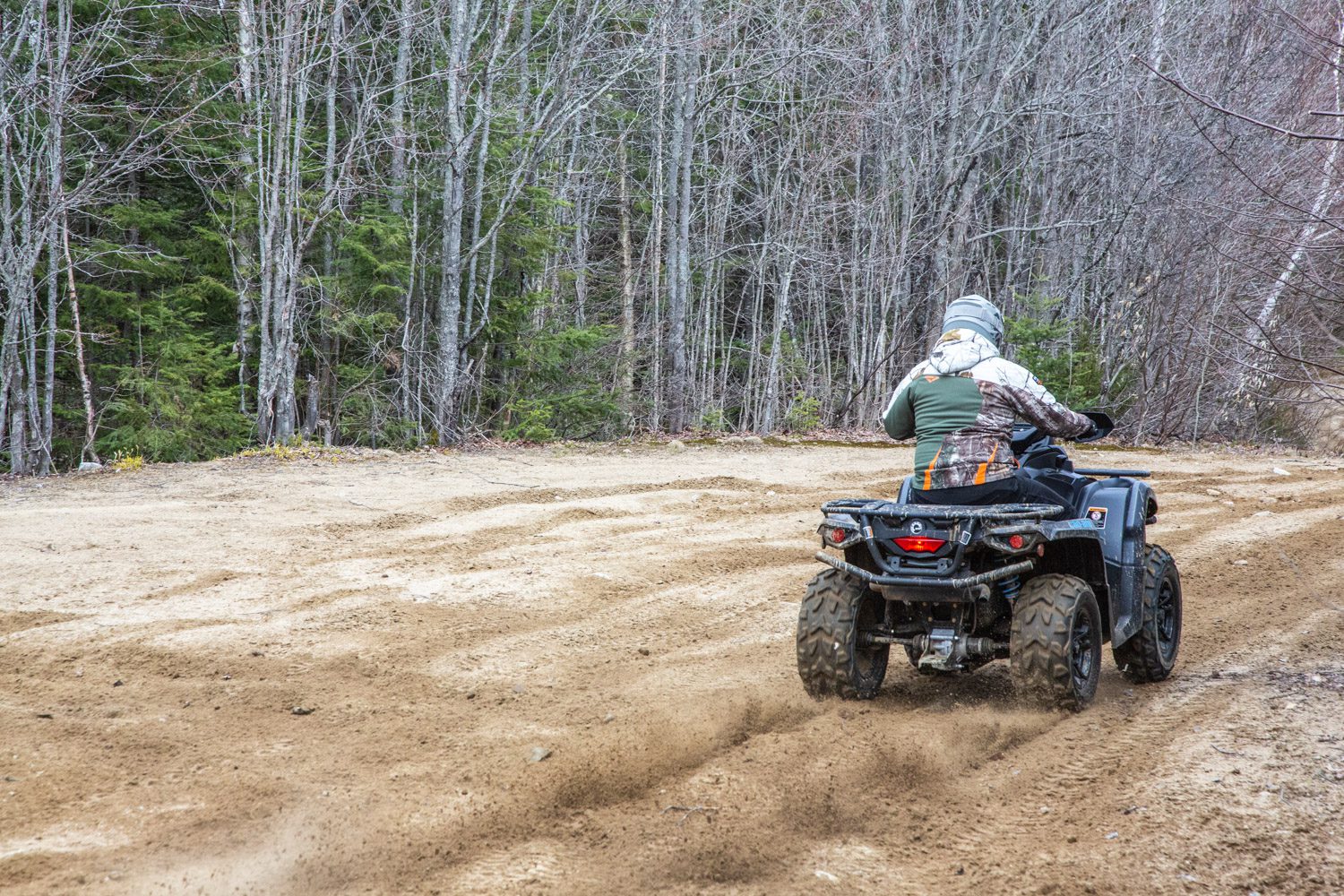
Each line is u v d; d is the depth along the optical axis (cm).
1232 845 355
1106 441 2166
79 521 963
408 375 2108
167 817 381
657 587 773
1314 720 474
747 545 919
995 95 2588
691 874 341
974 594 474
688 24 2366
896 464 1512
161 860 348
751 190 3447
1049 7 2773
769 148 3409
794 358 3003
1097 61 2644
